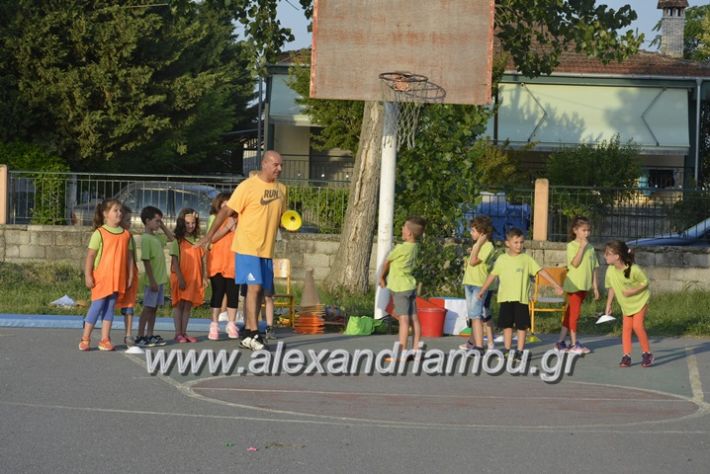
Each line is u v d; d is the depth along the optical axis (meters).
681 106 36.03
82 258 22.42
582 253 13.65
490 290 13.60
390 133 15.59
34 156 29.27
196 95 32.50
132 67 30.98
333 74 15.60
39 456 7.30
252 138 54.56
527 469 7.21
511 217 21.64
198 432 8.19
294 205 22.48
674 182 36.78
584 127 35.62
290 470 7.07
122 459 7.27
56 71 29.64
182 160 44.91
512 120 35.72
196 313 17.17
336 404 9.53
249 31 21.34
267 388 10.32
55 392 9.80
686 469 7.30
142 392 9.92
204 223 22.06
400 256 12.42
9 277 20.55
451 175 17.89
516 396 10.20
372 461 7.35
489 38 15.53
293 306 15.91
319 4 15.61
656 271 21.16
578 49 21.02
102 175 22.70
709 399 10.23
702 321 16.97
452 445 7.89
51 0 30.08
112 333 14.68
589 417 9.14
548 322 16.97
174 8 22.98
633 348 14.29
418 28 15.58
